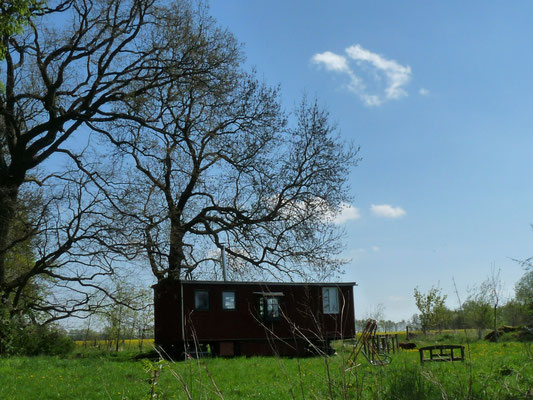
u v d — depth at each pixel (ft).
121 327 113.39
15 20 51.80
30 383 53.26
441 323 130.00
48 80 94.53
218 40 99.50
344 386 18.24
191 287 91.76
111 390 47.50
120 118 98.94
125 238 90.48
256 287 95.66
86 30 96.84
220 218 104.17
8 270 103.35
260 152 100.68
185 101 104.47
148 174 104.78
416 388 23.89
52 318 96.68
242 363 65.77
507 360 47.52
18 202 91.30
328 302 99.19
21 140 93.91
